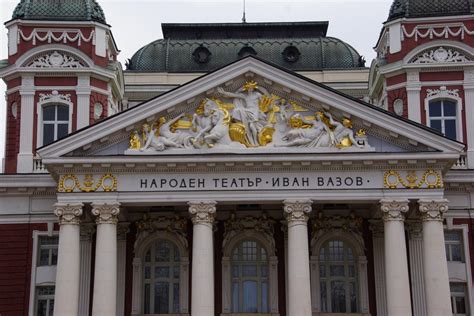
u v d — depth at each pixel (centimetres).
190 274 4341
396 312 3797
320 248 4400
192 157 3928
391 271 3850
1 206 4412
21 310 4306
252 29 5744
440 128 4616
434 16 4662
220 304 4288
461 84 4612
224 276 4322
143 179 3966
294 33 5759
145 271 4397
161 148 3966
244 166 3947
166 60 5569
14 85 4650
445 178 4325
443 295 3816
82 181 3953
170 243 4425
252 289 4369
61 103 4612
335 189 3941
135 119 3984
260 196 3938
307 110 4034
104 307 3812
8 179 4378
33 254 4369
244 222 4369
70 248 3884
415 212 4094
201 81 4012
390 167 3953
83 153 3981
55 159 3925
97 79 4681
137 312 4278
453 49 4641
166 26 5719
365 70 5488
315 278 4322
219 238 4375
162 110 3994
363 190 3934
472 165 4472
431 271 3847
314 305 4291
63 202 3931
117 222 4109
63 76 4631
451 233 4394
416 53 4634
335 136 3981
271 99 4041
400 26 4691
